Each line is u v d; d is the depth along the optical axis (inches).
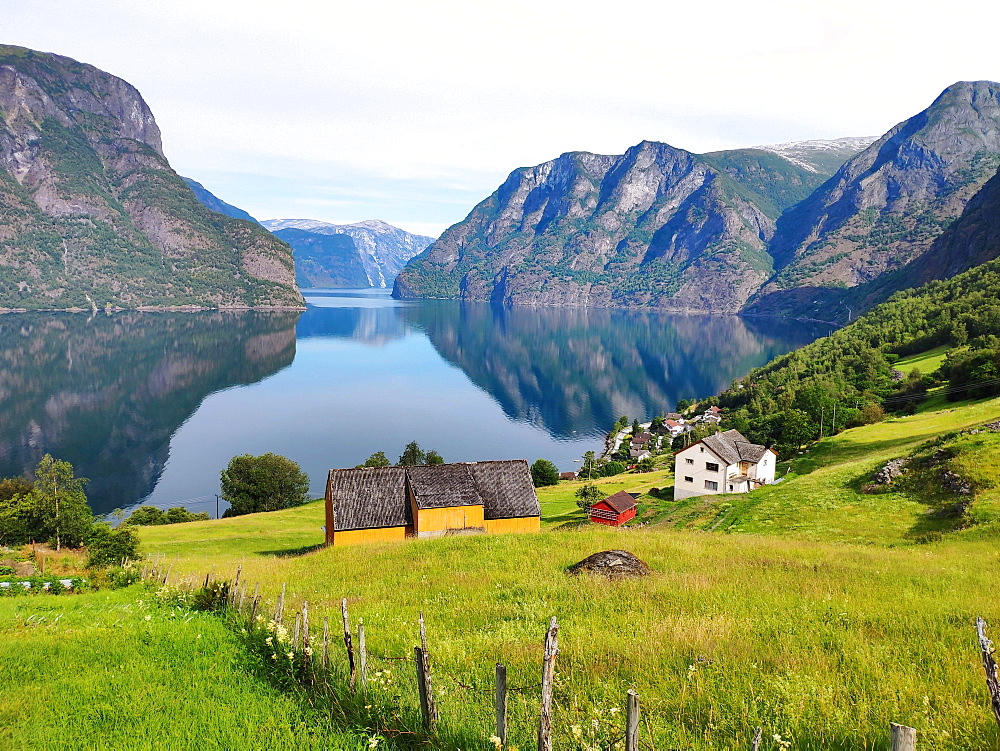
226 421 6176.2
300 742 351.9
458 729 333.4
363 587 928.9
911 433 2881.4
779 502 2038.6
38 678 486.3
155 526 2709.2
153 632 598.9
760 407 4655.5
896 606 636.7
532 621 654.5
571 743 322.0
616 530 1469.0
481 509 1806.1
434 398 7588.6
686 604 692.7
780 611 639.1
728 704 382.6
